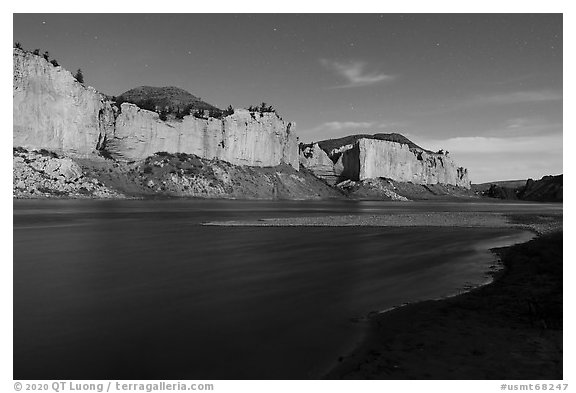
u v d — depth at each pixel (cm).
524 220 5797
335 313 1353
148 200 11644
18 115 10750
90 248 2833
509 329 1141
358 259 2431
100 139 12800
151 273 2006
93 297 1549
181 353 1017
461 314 1308
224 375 891
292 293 1630
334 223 5097
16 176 9975
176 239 3391
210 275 1962
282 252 2708
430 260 2406
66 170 10969
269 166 17850
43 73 11250
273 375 890
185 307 1427
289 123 19575
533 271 1930
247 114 17088
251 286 1744
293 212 7981
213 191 14025
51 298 1534
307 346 1058
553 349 986
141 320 1281
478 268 2156
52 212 6322
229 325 1228
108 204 9212
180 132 14925
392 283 1812
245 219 5719
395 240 3412
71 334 1150
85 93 12144
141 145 13850
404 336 1116
